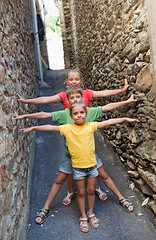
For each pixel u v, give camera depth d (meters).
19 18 3.15
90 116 1.88
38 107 4.99
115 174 2.56
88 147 1.70
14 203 1.52
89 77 4.83
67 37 10.38
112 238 1.73
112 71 2.85
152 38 1.64
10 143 1.55
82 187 1.78
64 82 7.80
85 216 1.85
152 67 1.71
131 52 2.11
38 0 8.67
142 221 1.86
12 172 1.54
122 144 2.67
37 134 3.84
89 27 4.45
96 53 3.85
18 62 2.53
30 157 2.71
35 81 5.18
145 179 2.00
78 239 1.74
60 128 1.73
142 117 2.02
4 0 1.93
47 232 1.84
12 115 1.73
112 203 2.13
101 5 3.19
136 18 1.95
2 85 1.48
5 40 1.80
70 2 9.05
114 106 1.94
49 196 2.04
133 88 2.15
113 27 2.66
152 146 1.88
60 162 2.94
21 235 1.59
